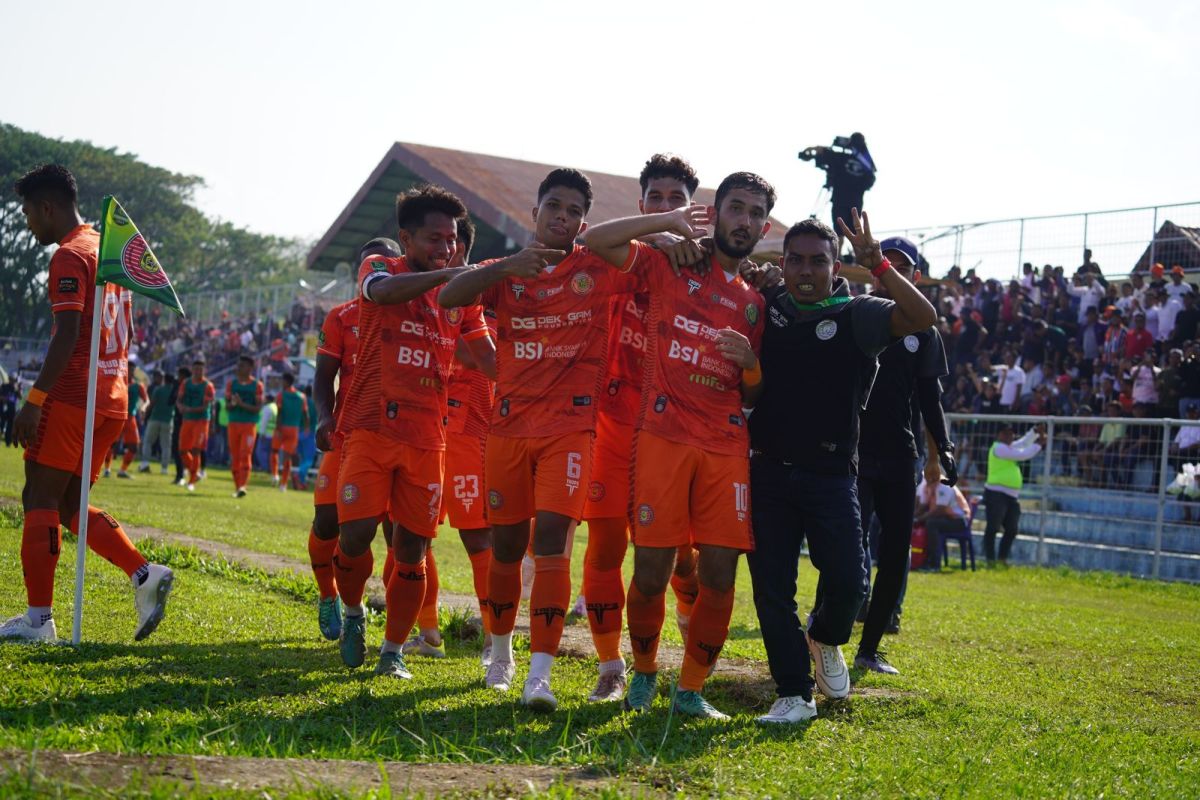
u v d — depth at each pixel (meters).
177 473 20.70
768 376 5.15
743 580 11.90
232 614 7.02
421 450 5.58
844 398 5.06
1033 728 5.18
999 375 19.56
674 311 4.91
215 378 38.94
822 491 5.07
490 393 6.46
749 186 4.98
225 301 45.12
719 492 4.89
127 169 79.06
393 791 3.24
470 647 6.73
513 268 4.85
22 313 72.25
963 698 5.73
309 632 6.66
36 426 5.73
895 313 4.95
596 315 5.02
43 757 3.21
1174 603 12.86
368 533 5.52
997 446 16.12
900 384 6.55
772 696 5.57
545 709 4.80
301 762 3.45
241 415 18.94
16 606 6.62
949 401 19.98
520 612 8.11
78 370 5.87
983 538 16.61
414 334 5.60
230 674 5.19
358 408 5.59
